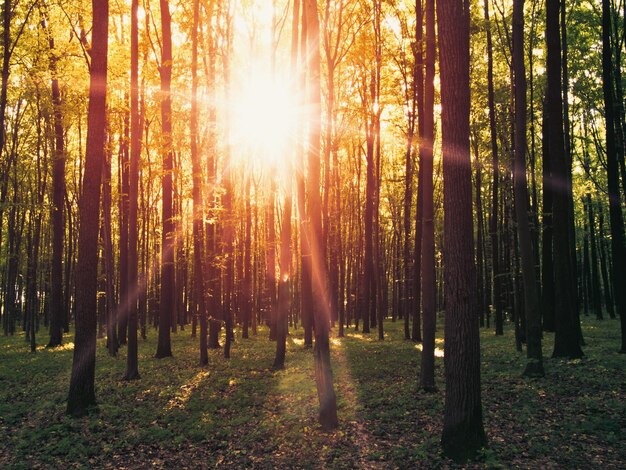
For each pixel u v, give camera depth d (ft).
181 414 37.50
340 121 89.30
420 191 73.82
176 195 98.58
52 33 71.15
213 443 31.35
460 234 25.77
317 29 36.55
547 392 36.45
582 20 73.31
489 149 85.15
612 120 51.96
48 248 133.59
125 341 86.63
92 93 38.99
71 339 102.42
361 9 78.84
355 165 118.73
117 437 32.71
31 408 40.45
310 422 34.30
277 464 27.22
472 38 75.56
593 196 110.83
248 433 32.96
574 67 76.95
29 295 109.81
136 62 53.62
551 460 24.36
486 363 51.19
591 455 24.76
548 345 61.62
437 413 33.71
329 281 116.37
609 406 31.60
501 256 95.91
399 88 82.43
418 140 41.47
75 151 102.99
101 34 39.17
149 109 72.18
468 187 25.88
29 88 70.49
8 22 56.95
